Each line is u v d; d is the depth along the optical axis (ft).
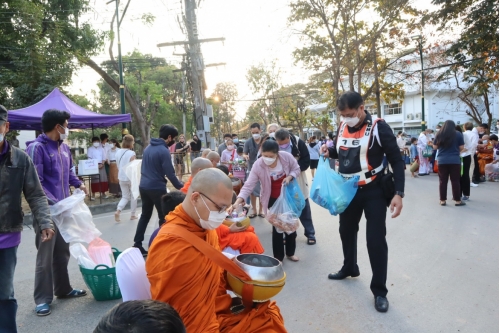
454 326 10.53
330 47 62.85
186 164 43.34
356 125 12.12
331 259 16.40
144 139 63.41
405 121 130.41
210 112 54.90
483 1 54.85
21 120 29.60
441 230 20.16
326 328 10.77
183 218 6.63
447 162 26.09
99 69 55.57
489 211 24.23
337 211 12.23
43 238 9.95
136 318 4.02
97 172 32.60
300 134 126.31
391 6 57.82
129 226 24.91
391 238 19.02
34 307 12.80
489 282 13.29
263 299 6.86
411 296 12.48
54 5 48.29
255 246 10.64
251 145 25.77
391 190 11.61
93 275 12.51
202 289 6.21
